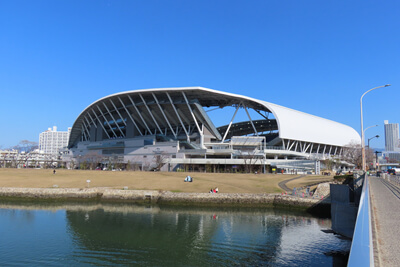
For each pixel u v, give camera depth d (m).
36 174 79.44
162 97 104.12
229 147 97.00
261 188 59.50
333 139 124.94
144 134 126.25
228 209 49.41
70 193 58.44
